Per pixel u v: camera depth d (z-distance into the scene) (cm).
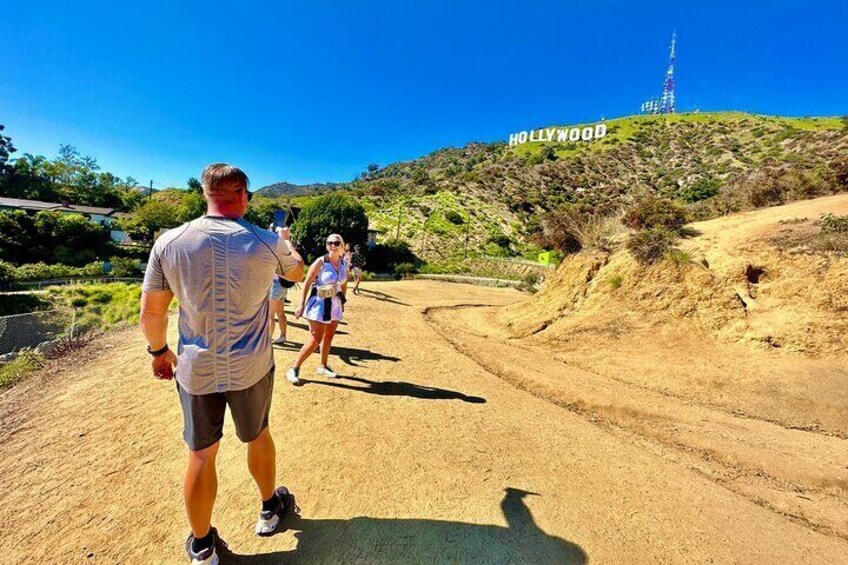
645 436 390
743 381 528
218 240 160
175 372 178
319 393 418
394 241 4153
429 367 546
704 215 1190
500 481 280
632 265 768
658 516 253
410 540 216
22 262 3027
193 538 183
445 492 263
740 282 684
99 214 5225
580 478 293
